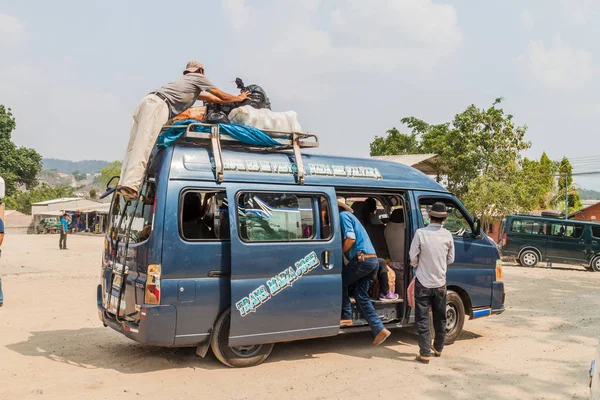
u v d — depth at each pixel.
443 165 27.36
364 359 6.86
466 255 7.96
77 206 61.09
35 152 60.72
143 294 5.68
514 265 21.34
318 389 5.63
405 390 5.69
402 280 7.73
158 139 6.20
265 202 6.29
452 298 7.75
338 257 6.68
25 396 5.11
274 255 6.20
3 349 6.84
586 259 19.97
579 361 6.99
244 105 6.76
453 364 6.75
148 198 5.98
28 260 19.91
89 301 10.74
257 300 6.07
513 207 24.08
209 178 6.01
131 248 6.05
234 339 5.97
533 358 7.11
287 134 6.68
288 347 7.31
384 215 8.75
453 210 8.09
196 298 5.80
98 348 6.97
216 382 5.72
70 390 5.32
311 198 6.66
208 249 5.89
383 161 7.62
